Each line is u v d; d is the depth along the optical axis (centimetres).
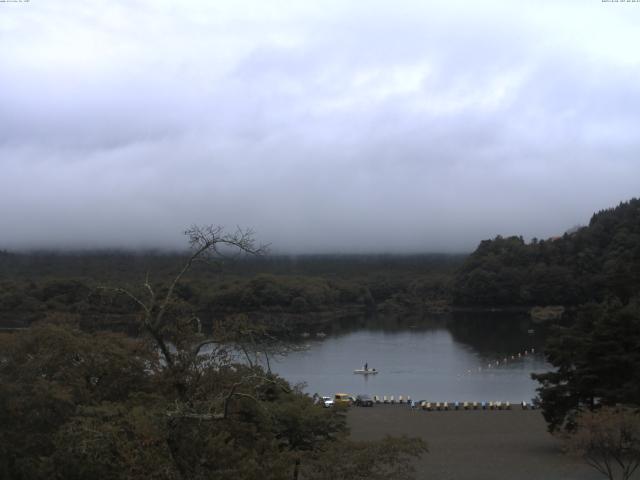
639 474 5328
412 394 11200
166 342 3278
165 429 2800
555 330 7219
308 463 3325
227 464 2947
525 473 5669
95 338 4269
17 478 3388
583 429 4809
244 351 3222
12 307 15575
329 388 11838
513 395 11056
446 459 6234
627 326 6306
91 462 2923
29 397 3516
